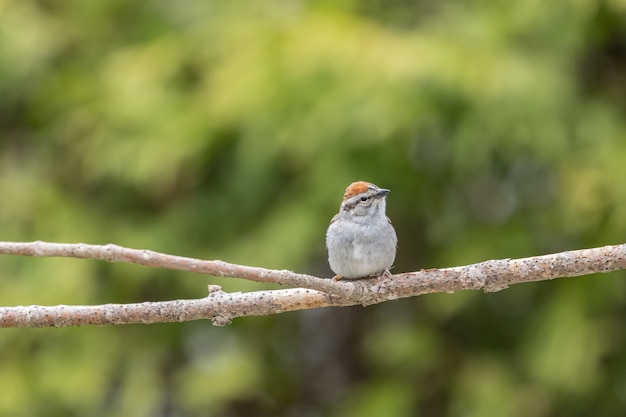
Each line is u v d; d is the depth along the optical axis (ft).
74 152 45.14
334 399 48.47
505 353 43.57
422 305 45.14
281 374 48.24
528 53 40.52
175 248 42.45
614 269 21.03
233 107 39.83
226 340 47.19
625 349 41.52
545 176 43.65
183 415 47.75
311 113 38.37
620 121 40.57
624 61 43.57
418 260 44.93
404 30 42.80
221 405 46.26
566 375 38.27
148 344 45.29
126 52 43.78
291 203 41.22
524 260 21.43
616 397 41.93
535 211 42.50
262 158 40.91
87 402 41.78
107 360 42.70
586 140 39.65
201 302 21.17
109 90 42.88
